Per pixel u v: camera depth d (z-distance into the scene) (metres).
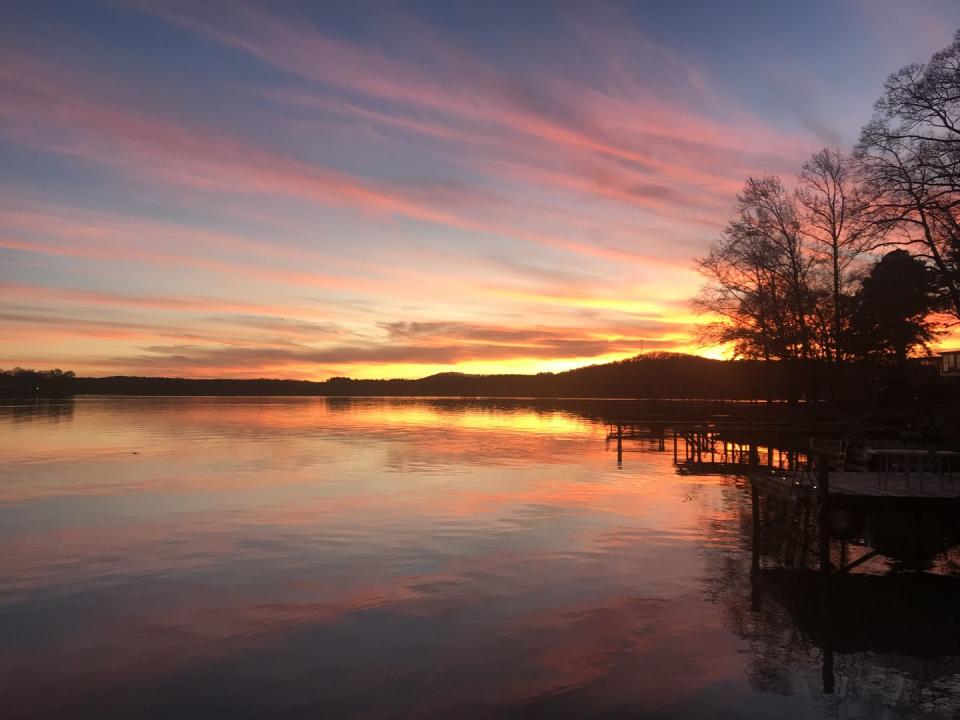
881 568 14.61
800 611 11.51
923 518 14.98
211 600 11.99
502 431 58.78
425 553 15.26
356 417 85.06
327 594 12.28
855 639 10.25
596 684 8.62
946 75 28.20
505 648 9.77
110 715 7.87
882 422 33.25
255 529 17.80
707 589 12.75
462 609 11.46
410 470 30.50
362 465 32.38
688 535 17.28
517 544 16.14
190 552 15.38
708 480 27.73
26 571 13.87
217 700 8.23
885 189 31.36
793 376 47.50
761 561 14.85
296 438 48.94
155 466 31.62
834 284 42.44
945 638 10.27
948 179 29.41
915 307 35.22
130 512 20.20
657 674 8.92
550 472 30.06
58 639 10.17
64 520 19.03
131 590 12.57
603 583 13.02
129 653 9.63
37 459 34.41
